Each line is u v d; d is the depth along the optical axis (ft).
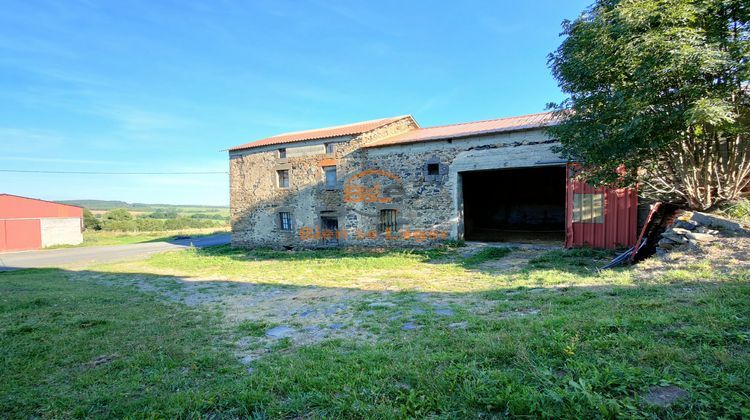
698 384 7.04
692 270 16.31
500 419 7.04
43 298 23.61
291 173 51.62
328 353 12.09
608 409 6.58
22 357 13.20
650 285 15.17
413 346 11.76
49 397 10.04
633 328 10.15
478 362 9.48
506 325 12.46
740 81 18.47
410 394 8.13
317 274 30.96
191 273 36.96
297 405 8.41
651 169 23.70
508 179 56.34
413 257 36.55
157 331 16.21
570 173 33.06
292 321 17.20
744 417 5.95
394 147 42.93
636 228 30.27
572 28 23.40
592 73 21.70
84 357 13.15
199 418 8.34
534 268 25.45
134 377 11.16
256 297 23.56
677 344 8.89
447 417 7.26
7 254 71.51
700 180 24.11
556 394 7.18
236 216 57.88
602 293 15.28
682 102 19.26
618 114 20.66
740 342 8.56
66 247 82.07
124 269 42.16
